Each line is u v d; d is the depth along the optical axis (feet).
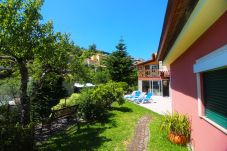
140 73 119.55
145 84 117.80
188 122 23.52
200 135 18.26
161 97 98.63
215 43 12.80
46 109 38.60
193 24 13.08
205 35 14.99
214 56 12.89
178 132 24.03
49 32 28.48
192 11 11.43
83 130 32.86
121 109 55.57
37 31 26.99
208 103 16.67
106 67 125.18
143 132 31.09
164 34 16.35
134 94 90.48
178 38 17.56
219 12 11.10
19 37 24.58
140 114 48.47
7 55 27.20
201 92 17.70
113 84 57.21
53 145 25.80
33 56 28.25
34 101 37.55
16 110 31.53
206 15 11.46
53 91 41.60
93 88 53.16
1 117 28.96
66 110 36.06
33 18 25.94
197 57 17.67
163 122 28.48
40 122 33.06
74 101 47.19
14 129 20.16
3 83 38.06
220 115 13.82
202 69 15.67
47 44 27.73
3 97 36.04
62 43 31.30
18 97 36.86
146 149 23.27
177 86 30.66
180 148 22.72
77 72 36.37
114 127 34.63
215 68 13.01
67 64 34.12
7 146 18.72
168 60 31.14
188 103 22.99
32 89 36.42
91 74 41.60
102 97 49.29
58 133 31.65
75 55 35.68
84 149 24.00
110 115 46.11
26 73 28.60
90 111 40.50
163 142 24.91
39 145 25.82
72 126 35.91
